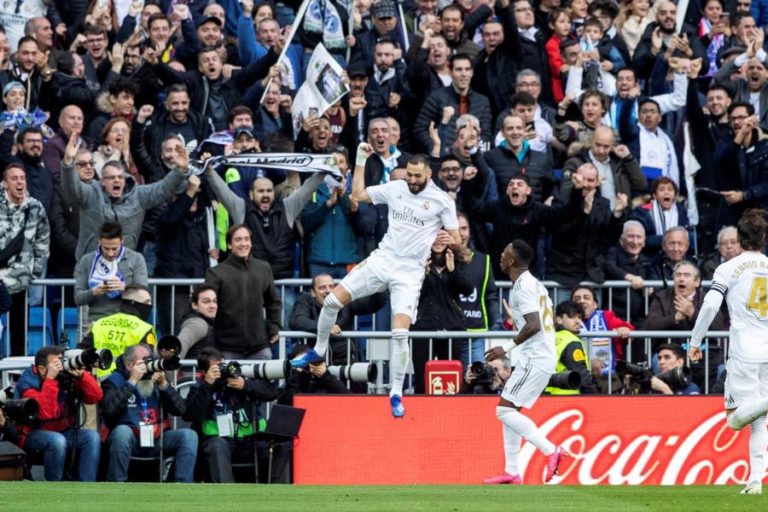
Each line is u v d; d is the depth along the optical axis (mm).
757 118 53750
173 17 57031
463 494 32062
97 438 40031
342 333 44062
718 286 34469
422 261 39562
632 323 48250
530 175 51406
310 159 47625
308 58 56188
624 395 42531
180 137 48812
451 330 45562
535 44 57406
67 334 45688
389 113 54625
